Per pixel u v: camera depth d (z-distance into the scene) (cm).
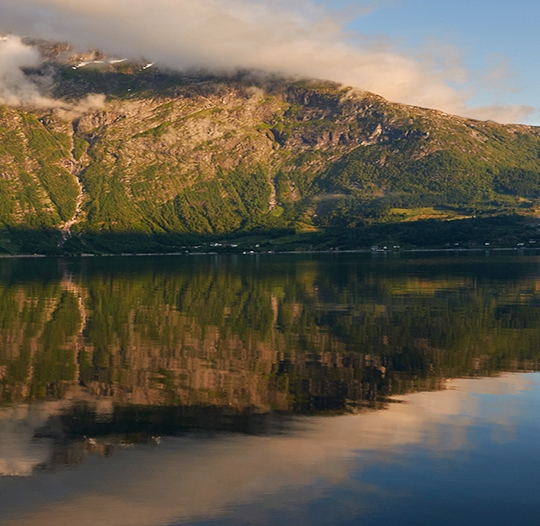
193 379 4788
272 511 2633
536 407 4034
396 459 3147
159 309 9219
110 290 12550
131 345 6244
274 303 9975
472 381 4753
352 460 3134
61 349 6028
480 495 2777
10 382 4678
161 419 3762
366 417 3819
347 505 2683
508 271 17112
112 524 2542
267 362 5431
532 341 6469
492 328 7331
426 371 5097
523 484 2877
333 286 13075
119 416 3819
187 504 2688
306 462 3106
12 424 3659
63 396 4288
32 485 2862
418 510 2645
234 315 8538
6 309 9219
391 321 7925
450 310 8950
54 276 17488
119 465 3067
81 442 3372
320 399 4231
